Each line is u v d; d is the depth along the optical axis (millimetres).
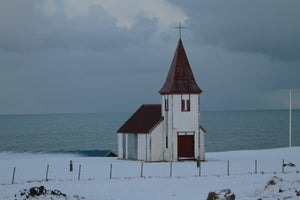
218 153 84000
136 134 69000
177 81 66938
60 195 38469
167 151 66938
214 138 174000
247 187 42250
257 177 47812
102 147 147125
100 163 64125
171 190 41781
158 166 59031
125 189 42344
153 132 66938
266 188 39156
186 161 65812
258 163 62469
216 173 51969
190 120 66688
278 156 75500
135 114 73375
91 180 47625
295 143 153000
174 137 66188
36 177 51750
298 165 60375
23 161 70000
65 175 52688
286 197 34531
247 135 185500
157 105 72500
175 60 68500
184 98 66625
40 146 153125
